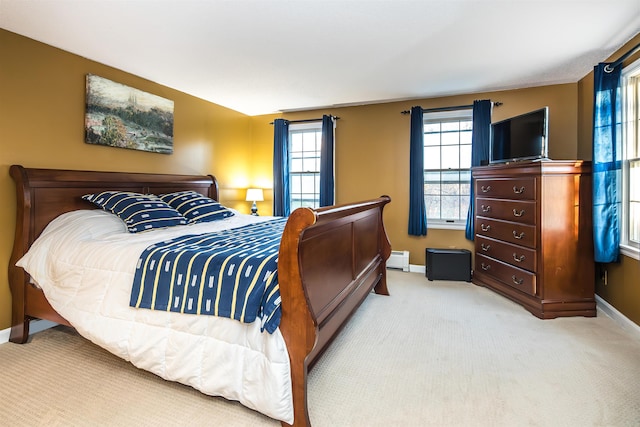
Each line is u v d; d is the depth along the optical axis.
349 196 4.64
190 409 1.68
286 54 2.84
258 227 2.96
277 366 1.49
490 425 1.56
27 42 2.48
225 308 1.58
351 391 1.83
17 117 2.44
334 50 2.76
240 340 1.58
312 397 1.78
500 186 3.35
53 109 2.64
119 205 2.67
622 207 2.71
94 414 1.65
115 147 3.13
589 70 3.27
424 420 1.60
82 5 2.06
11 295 2.43
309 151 4.92
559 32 2.47
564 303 2.85
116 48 2.69
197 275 1.69
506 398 1.76
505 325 2.69
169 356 1.73
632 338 2.44
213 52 2.78
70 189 2.66
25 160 2.48
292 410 1.52
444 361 2.14
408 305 3.14
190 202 3.29
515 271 3.14
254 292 1.54
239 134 4.88
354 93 3.99
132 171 3.30
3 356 2.21
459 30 2.43
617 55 2.79
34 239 2.43
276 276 1.57
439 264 3.93
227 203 4.66
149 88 3.46
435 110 4.14
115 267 1.96
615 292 2.80
